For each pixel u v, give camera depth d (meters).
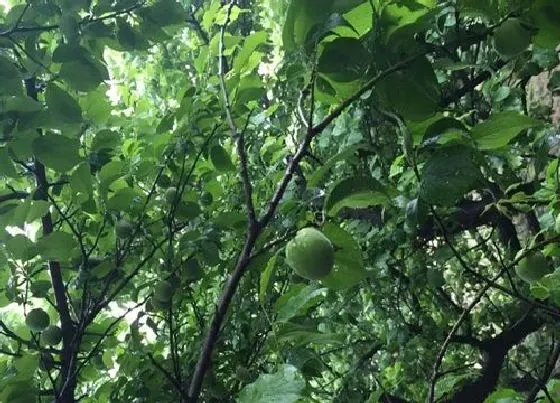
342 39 1.20
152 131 3.05
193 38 4.20
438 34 2.48
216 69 2.99
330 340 1.48
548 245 1.89
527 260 1.87
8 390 2.13
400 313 3.20
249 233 1.51
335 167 2.85
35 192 2.20
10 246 2.26
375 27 1.20
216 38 2.64
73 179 2.29
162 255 2.79
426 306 3.86
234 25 4.41
